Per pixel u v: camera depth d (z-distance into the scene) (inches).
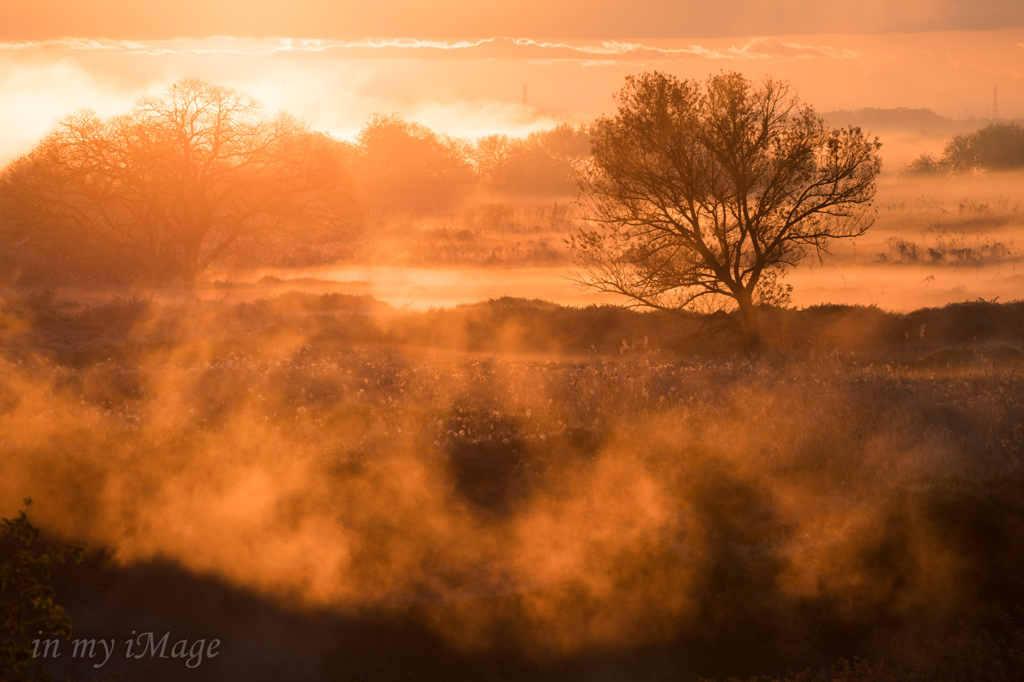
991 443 322.3
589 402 417.1
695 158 701.9
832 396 400.2
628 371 485.7
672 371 506.9
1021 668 192.5
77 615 243.4
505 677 223.0
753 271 722.2
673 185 702.5
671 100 689.0
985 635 207.0
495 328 870.4
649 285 735.7
